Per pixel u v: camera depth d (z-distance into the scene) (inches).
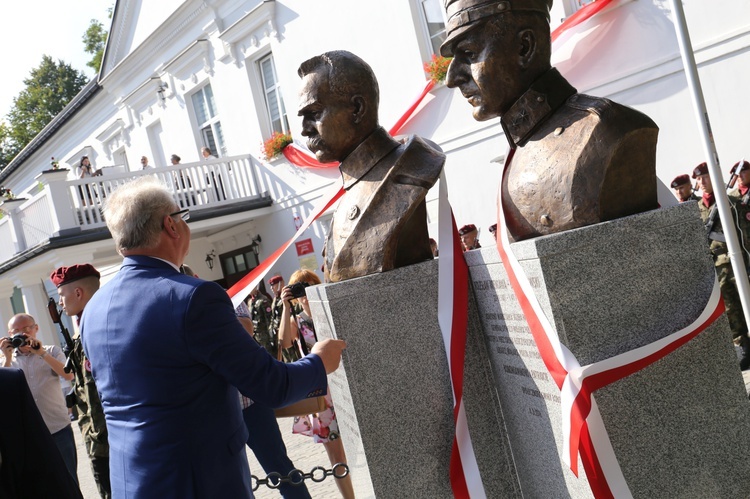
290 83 493.0
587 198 98.5
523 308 100.1
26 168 1087.0
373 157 118.4
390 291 112.3
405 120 376.8
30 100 1654.8
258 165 558.9
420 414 113.0
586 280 96.3
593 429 92.7
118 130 781.3
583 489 100.6
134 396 82.5
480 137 354.3
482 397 118.3
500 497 117.9
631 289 98.3
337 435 170.9
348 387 110.0
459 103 362.0
